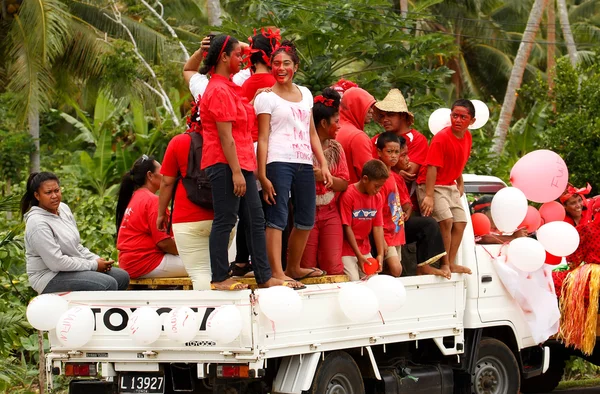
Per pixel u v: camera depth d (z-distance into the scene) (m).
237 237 10.36
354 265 10.87
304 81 20.55
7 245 14.41
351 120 11.39
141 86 28.77
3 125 27.42
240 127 9.34
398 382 11.14
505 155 28.08
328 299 9.91
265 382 10.24
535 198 12.62
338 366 10.19
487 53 47.81
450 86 46.06
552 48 40.12
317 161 10.27
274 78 10.41
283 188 9.73
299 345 9.55
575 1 51.94
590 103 23.70
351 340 10.20
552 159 12.49
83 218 18.88
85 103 36.16
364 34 21.47
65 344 9.66
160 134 28.28
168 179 9.90
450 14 45.59
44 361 12.62
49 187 10.64
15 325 12.33
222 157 9.22
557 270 14.12
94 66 28.14
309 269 10.25
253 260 9.52
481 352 12.18
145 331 9.20
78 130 35.81
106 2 29.12
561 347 14.28
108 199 19.97
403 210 11.57
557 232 12.23
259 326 9.09
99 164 27.77
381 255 10.84
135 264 11.11
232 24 20.69
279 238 9.81
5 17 27.03
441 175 11.64
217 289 9.26
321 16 20.50
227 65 9.35
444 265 11.48
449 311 11.54
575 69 24.88
